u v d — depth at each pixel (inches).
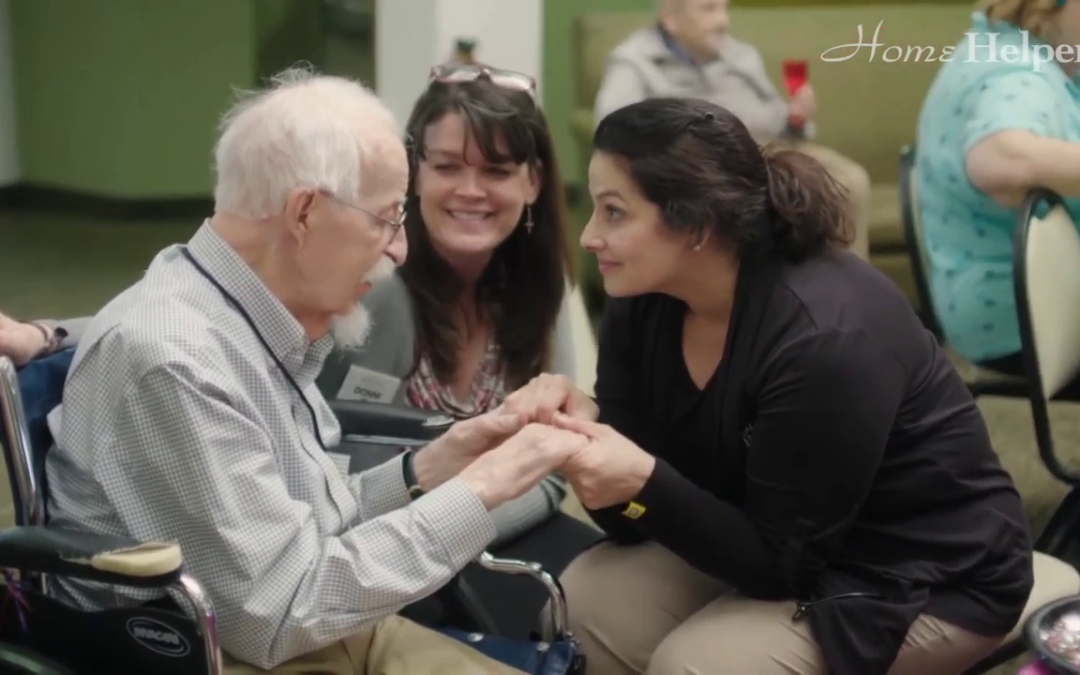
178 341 51.8
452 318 79.8
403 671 57.8
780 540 60.9
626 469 60.1
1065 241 94.0
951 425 62.7
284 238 54.7
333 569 52.6
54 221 238.8
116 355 52.4
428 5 166.7
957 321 104.7
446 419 73.5
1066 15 99.1
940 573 62.1
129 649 53.6
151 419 51.2
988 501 63.4
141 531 52.2
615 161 60.9
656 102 61.5
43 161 245.8
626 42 158.9
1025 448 133.1
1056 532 98.0
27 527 51.1
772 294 60.7
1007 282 100.8
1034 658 53.8
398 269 78.2
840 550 63.1
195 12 233.5
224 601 51.8
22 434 55.1
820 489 59.2
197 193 243.8
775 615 62.7
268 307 55.6
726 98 154.1
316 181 53.3
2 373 54.4
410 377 80.4
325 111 54.4
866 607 61.0
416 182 77.1
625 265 61.9
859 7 192.4
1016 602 63.0
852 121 186.1
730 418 62.2
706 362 64.3
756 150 61.9
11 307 183.5
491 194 76.0
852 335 58.7
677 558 70.8
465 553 55.4
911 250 111.8
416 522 54.4
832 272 61.4
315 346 59.5
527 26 175.8
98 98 235.9
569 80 219.3
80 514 54.4
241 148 54.2
